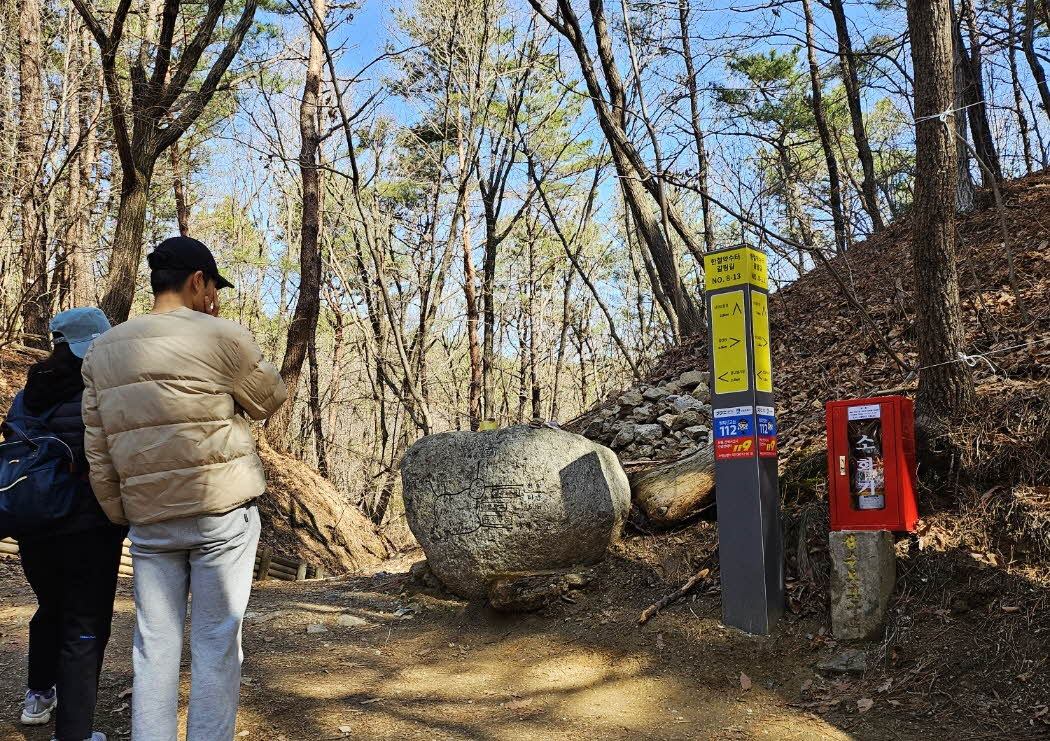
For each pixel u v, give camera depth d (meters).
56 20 15.56
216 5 9.05
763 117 16.67
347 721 3.29
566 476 4.68
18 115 13.17
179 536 2.52
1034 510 3.72
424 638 4.48
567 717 3.33
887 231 10.16
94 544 2.75
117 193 17.58
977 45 9.84
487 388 21.08
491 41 17.84
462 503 4.80
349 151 13.30
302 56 14.45
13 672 3.75
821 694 3.36
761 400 3.97
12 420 2.77
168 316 2.59
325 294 20.22
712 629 3.93
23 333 12.45
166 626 2.54
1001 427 4.18
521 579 4.55
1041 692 3.06
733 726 3.18
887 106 19.84
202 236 24.02
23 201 12.66
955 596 3.63
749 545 3.87
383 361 16.70
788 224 10.70
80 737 2.70
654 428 6.38
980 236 8.12
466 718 3.34
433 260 20.16
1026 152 11.42
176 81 9.02
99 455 2.56
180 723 3.20
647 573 4.56
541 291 25.70
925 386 4.37
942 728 3.01
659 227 10.68
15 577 5.99
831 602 3.71
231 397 2.62
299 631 4.62
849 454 3.96
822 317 8.17
